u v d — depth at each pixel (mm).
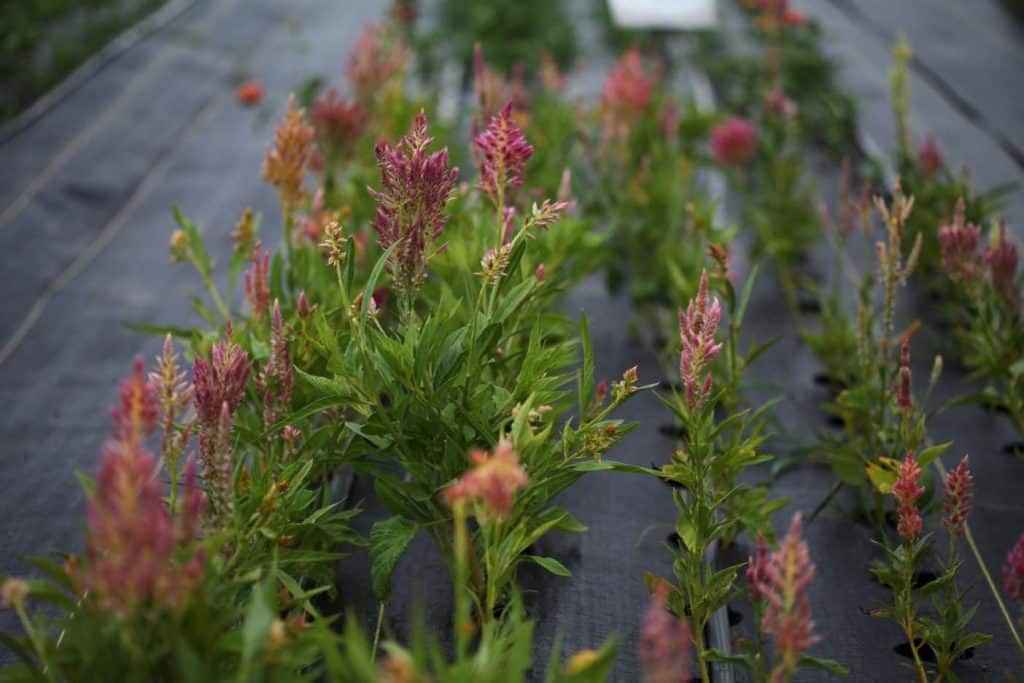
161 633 1028
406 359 1266
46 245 2498
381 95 2625
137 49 3934
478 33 3922
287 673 1035
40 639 1058
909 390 1427
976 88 3791
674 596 1327
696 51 4043
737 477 1727
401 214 1268
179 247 1576
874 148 3064
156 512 1000
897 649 1447
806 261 2398
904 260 2246
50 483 1752
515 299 1292
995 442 1818
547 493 1302
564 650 1420
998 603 1508
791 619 1045
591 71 3979
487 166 1276
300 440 1408
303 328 1413
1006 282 1692
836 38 4348
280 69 3875
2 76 3465
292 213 1628
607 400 1893
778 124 2822
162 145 3117
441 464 1326
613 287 2143
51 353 2080
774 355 2047
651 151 2490
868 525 1630
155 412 1009
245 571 1200
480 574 1334
